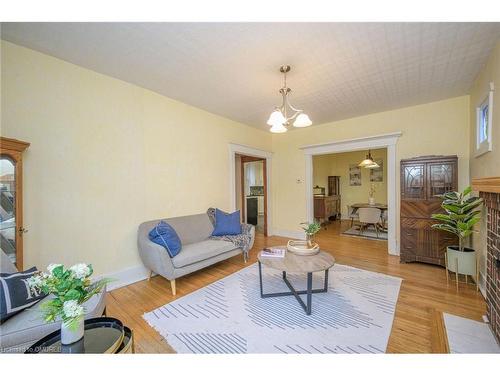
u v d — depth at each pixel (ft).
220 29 5.94
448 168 10.11
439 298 7.46
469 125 10.43
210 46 6.70
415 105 11.84
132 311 6.95
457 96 10.71
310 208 16.42
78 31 5.95
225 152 13.85
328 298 7.60
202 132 12.41
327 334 5.73
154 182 10.14
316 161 24.45
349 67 7.97
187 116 11.59
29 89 6.75
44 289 3.40
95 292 3.70
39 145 6.93
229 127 14.17
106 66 7.87
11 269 5.23
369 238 16.28
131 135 9.30
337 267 10.50
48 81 7.12
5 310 4.16
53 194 7.22
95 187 8.23
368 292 7.99
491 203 5.62
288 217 17.52
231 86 9.47
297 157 16.94
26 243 6.64
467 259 8.21
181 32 6.05
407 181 11.04
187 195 11.60
